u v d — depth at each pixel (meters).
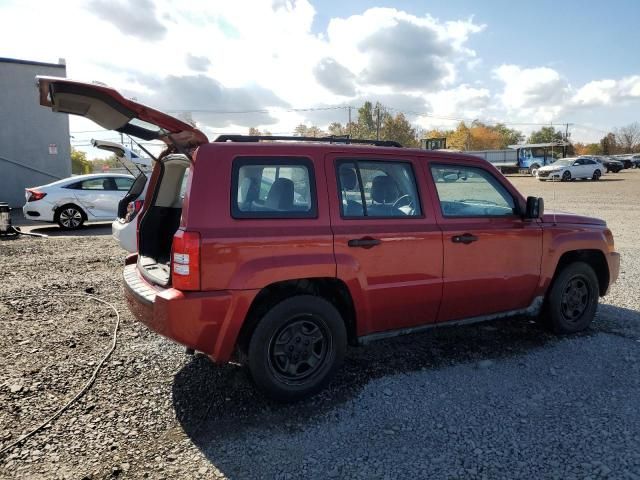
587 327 5.06
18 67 19.77
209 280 3.18
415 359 4.30
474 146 95.25
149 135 4.04
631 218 14.78
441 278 4.04
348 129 72.06
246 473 2.72
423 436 3.08
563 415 3.31
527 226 4.55
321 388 3.64
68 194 12.59
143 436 3.09
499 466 2.76
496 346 4.60
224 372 4.02
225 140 3.60
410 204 4.02
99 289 6.56
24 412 3.34
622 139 90.88
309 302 3.54
